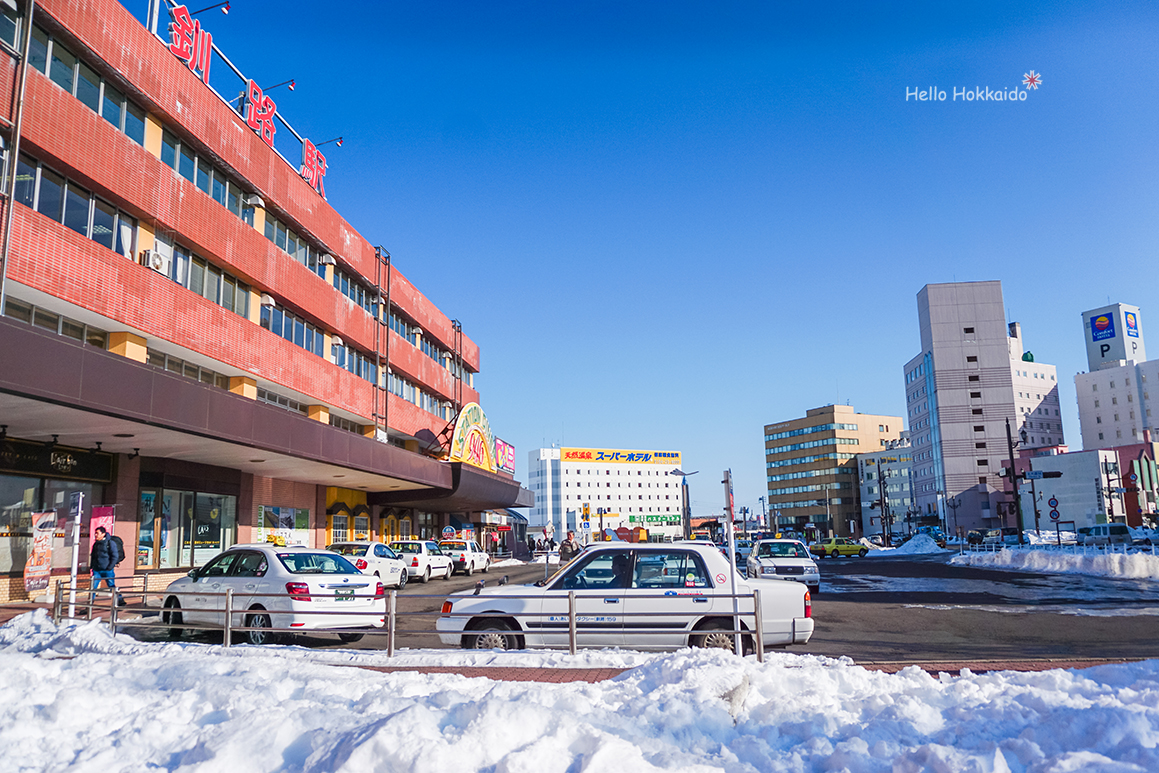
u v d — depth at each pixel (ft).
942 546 239.30
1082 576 90.58
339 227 107.34
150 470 71.00
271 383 88.38
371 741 14.62
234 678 22.53
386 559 75.61
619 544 33.27
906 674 23.59
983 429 348.79
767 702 19.51
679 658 23.24
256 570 40.14
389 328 123.65
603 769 13.61
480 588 34.06
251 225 85.25
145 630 44.32
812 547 199.11
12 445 56.59
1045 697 19.01
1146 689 19.67
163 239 69.62
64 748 17.69
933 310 363.15
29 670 24.85
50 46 57.11
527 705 16.15
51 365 45.01
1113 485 294.87
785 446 500.33
